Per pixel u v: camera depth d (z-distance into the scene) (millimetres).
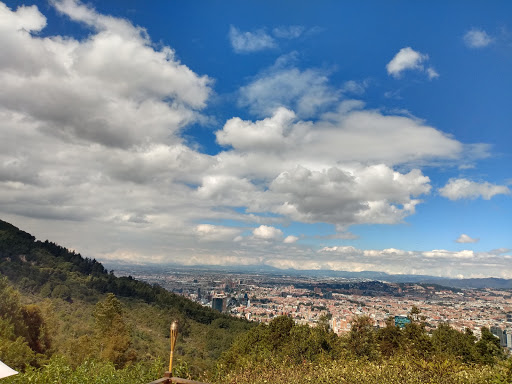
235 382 10383
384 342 19281
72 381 8789
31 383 8133
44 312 30281
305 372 10320
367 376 8820
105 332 30172
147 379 9867
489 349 19766
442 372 8781
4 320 24234
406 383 8391
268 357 16625
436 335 21953
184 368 11016
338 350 17359
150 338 38938
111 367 10406
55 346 28391
